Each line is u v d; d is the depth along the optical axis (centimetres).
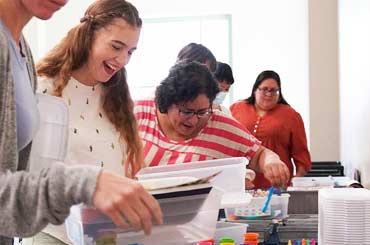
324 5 357
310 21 359
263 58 430
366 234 118
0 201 66
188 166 145
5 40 80
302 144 274
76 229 104
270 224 150
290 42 419
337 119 358
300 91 408
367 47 245
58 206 65
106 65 145
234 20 440
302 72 408
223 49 455
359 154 274
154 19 464
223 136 162
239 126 167
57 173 66
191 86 149
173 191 99
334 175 293
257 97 274
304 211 172
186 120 155
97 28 143
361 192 122
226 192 139
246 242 128
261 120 272
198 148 160
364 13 254
